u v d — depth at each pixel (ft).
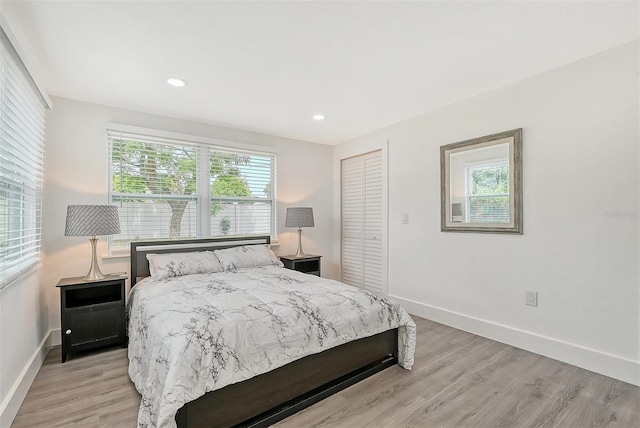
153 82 8.35
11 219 6.17
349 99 9.67
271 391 5.60
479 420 5.53
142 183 10.58
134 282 9.91
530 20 5.84
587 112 7.26
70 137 9.33
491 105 9.04
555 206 7.80
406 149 11.66
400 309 7.62
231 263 10.36
